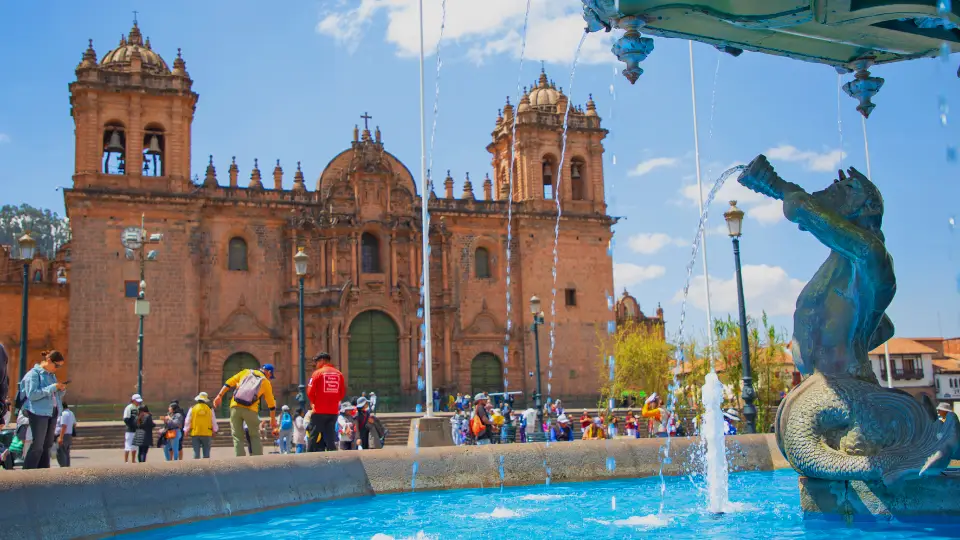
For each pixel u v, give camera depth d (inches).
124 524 416.5
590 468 665.0
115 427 1685.5
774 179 437.7
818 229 424.5
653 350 2511.1
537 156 2746.1
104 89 2261.3
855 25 421.4
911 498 421.1
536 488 624.7
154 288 2247.8
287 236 2453.2
